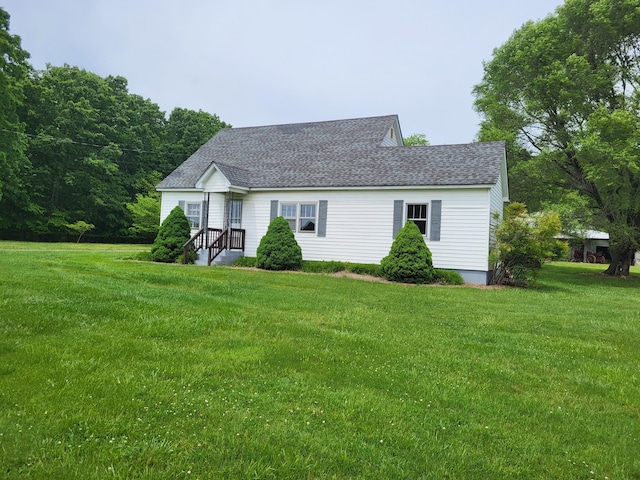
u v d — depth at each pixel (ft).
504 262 48.62
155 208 123.34
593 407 12.95
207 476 8.14
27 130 118.83
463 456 9.40
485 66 81.15
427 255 47.19
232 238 60.08
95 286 28.55
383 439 9.98
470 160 52.31
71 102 122.42
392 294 35.50
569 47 71.67
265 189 59.26
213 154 73.82
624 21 68.49
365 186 53.42
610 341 21.86
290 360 15.48
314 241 57.16
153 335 17.88
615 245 73.51
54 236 120.98
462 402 12.57
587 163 66.59
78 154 126.11
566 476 8.91
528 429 11.11
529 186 78.07
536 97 74.49
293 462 8.73
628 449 10.29
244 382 13.10
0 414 9.89
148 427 9.83
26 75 113.91
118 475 7.96
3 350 14.49
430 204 50.75
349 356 16.46
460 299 34.71
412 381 14.08
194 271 44.04
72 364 13.47
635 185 67.77
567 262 138.92
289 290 34.47
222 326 20.04
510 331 23.44
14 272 33.65
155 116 162.09
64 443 8.90
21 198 112.37
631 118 62.75
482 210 48.49
